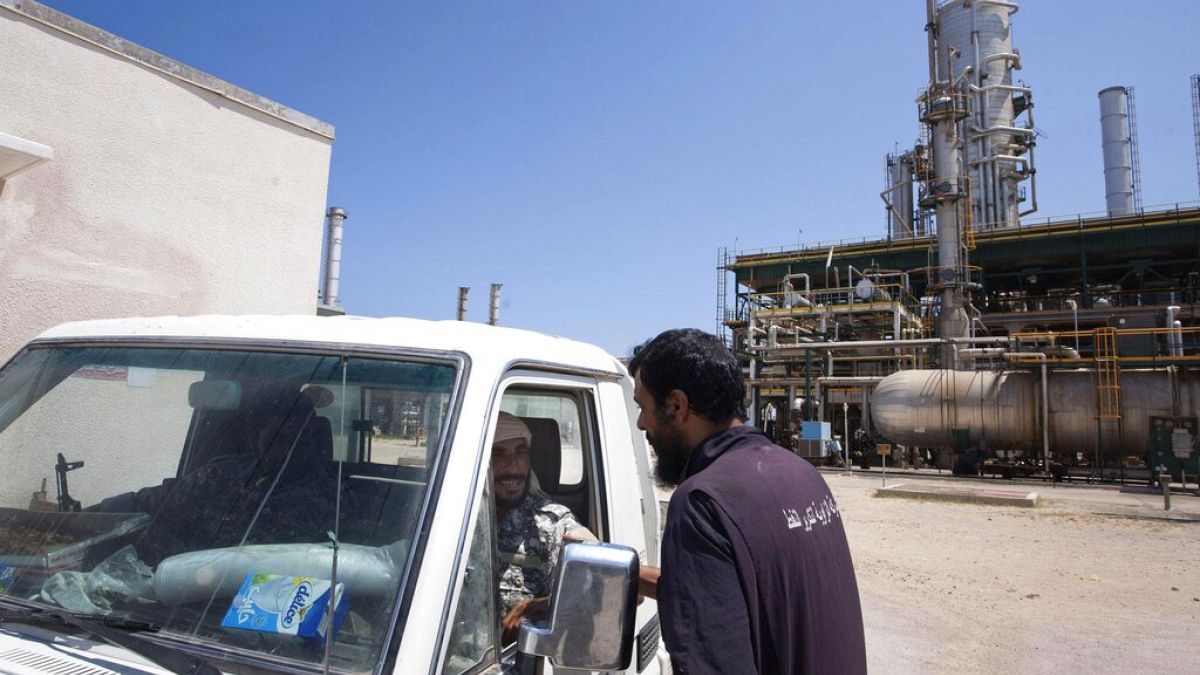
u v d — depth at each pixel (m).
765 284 43.84
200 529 1.84
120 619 1.69
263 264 6.71
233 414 1.99
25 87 5.09
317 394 1.92
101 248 5.51
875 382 29.73
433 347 1.92
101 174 5.53
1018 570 10.30
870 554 11.37
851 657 1.82
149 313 5.81
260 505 1.83
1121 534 13.51
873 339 35.56
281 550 1.72
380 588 1.56
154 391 2.11
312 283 7.17
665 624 1.62
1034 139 42.56
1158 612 8.12
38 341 2.42
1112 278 39.53
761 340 34.94
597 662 1.55
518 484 2.62
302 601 1.61
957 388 25.89
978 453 25.44
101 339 2.30
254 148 6.68
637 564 1.63
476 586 1.74
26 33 5.11
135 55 5.77
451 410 1.76
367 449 1.82
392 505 1.68
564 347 2.57
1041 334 25.55
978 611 8.13
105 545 1.91
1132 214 34.00
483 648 1.74
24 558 1.93
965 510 16.73
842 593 1.84
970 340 27.05
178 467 2.00
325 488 1.78
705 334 2.03
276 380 1.98
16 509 2.09
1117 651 6.75
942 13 44.22
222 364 2.06
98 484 2.06
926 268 35.28
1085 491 21.20
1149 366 23.41
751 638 1.59
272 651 1.56
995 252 36.59
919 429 26.28
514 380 2.04
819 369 35.59
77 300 5.36
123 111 5.68
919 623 7.62
